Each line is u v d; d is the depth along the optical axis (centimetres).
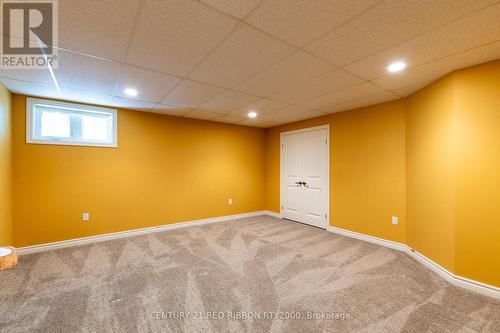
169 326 168
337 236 385
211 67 224
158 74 240
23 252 302
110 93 300
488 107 211
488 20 151
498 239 206
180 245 339
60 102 328
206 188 473
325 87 278
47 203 320
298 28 162
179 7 140
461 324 171
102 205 360
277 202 536
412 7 140
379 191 346
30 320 174
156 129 413
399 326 169
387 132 337
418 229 288
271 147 555
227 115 430
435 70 230
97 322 172
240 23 157
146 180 401
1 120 259
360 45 185
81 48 187
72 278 239
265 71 234
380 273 252
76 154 341
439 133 250
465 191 222
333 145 412
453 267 228
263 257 296
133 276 244
